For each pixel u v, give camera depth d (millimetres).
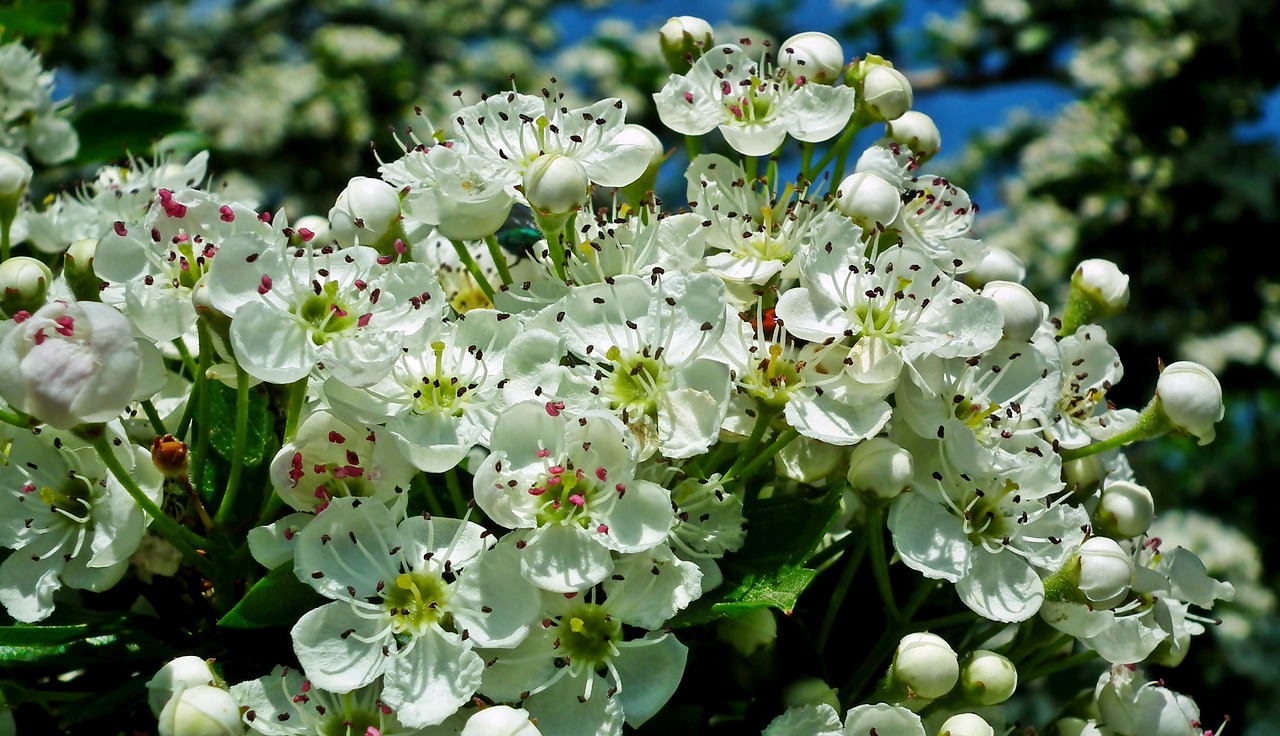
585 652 140
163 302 146
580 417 139
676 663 141
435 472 144
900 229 161
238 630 146
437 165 154
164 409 158
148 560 149
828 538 165
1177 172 372
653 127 475
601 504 139
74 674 154
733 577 146
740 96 167
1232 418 399
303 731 138
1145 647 152
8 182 169
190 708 134
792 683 151
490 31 557
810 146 167
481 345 145
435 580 139
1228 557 357
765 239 157
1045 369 153
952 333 149
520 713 134
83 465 147
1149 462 395
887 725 143
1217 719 336
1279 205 366
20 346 136
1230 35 369
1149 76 379
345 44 460
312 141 444
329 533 138
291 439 142
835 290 150
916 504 149
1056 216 399
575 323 146
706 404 143
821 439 145
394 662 136
